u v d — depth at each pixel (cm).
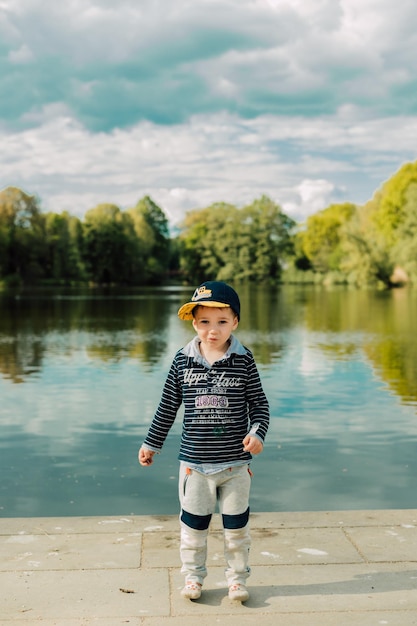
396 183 6600
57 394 1118
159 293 6378
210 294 319
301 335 2130
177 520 420
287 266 8969
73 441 809
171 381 331
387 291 5816
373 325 2505
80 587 331
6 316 3162
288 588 330
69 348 1814
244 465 323
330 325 2520
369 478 657
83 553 371
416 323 2581
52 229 8325
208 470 318
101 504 588
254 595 323
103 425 891
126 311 3544
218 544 383
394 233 6066
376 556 366
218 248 8756
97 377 1304
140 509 575
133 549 376
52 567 353
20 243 7969
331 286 7356
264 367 1418
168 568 352
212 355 325
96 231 8994
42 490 626
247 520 324
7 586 331
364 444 786
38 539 390
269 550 374
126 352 1720
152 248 9912
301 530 402
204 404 318
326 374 1316
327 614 304
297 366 1430
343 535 394
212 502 323
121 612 306
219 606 312
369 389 1145
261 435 313
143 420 919
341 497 602
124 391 1143
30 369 1420
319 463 708
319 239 8962
